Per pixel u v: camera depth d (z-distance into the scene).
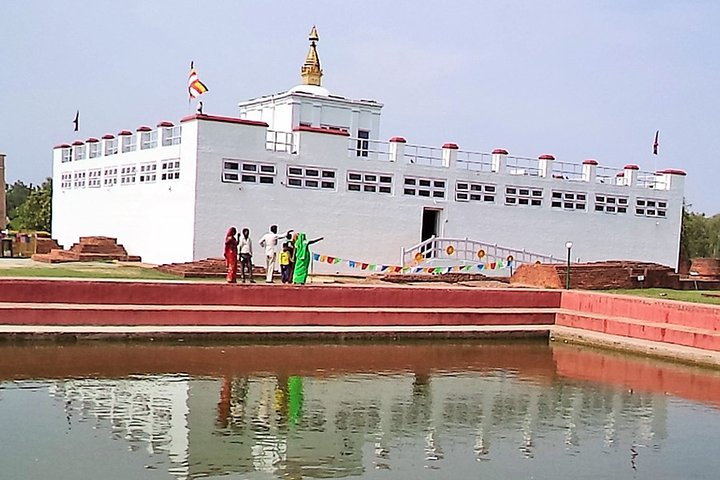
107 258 29.09
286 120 32.59
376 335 20.12
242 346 18.28
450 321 21.36
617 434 12.52
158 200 28.31
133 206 30.16
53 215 38.69
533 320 22.36
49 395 12.98
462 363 17.98
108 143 33.03
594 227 34.62
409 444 11.51
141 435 11.16
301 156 27.98
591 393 15.35
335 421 12.47
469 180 31.62
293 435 11.59
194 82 26.58
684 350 18.83
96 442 10.76
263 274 25.34
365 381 15.46
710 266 34.00
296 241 21.98
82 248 29.34
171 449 10.62
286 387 14.52
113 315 17.89
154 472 9.73
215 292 19.30
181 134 26.95
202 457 10.36
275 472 9.96
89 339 17.16
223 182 26.48
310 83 34.12
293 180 27.89
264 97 33.81
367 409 13.33
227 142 26.52
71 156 37.12
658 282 29.98
